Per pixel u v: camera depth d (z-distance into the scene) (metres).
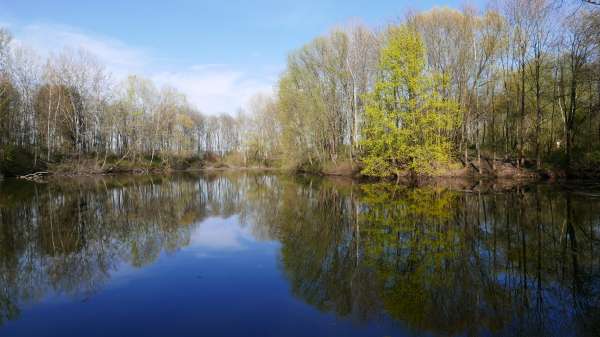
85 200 21.92
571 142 24.92
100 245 11.17
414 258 9.05
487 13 28.77
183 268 8.77
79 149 47.72
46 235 12.55
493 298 6.61
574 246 9.64
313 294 7.00
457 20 29.66
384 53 26.84
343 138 40.25
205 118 93.19
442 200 18.00
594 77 20.38
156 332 5.57
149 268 8.81
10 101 39.22
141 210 18.30
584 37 19.94
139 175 49.88
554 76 27.22
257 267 8.77
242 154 75.44
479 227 12.00
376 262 8.87
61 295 7.16
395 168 28.91
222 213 17.23
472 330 5.51
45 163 43.34
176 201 22.00
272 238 11.80
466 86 30.14
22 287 7.62
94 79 48.28
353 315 6.07
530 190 20.22
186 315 6.17
